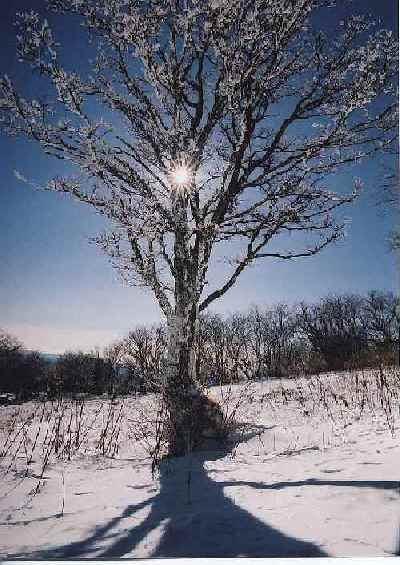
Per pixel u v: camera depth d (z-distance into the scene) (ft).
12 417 37.52
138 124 26.08
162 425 26.91
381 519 10.99
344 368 61.93
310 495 13.44
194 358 25.31
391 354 60.03
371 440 20.88
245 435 26.30
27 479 18.26
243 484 15.93
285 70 26.61
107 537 11.79
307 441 23.67
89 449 24.97
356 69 26.09
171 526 12.15
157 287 25.18
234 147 27.25
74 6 24.90
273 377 63.05
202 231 24.40
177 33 24.71
